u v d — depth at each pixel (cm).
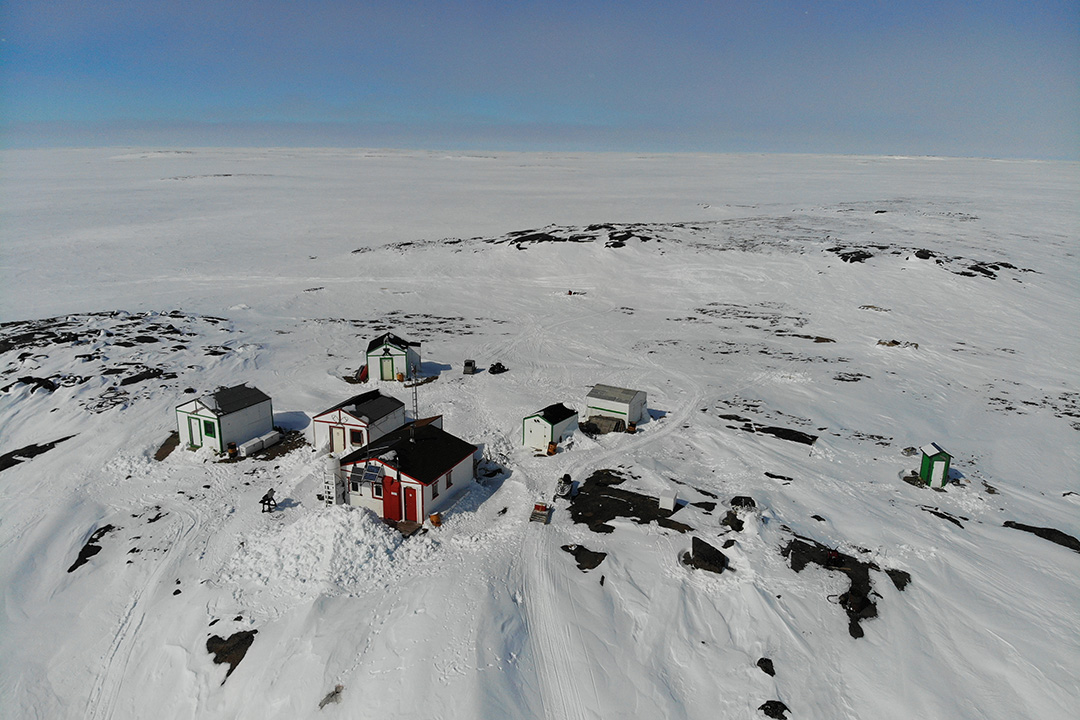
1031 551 2078
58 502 2578
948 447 3002
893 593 1914
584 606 1914
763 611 1855
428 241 9012
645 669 1711
